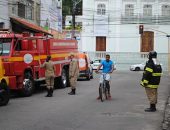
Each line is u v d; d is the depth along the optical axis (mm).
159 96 21609
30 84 20844
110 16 68500
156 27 68625
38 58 22094
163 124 12695
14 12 35094
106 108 16062
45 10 45469
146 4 68562
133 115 14438
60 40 25312
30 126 12008
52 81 20469
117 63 68562
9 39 19984
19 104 17078
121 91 23859
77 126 12133
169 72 59219
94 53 68250
